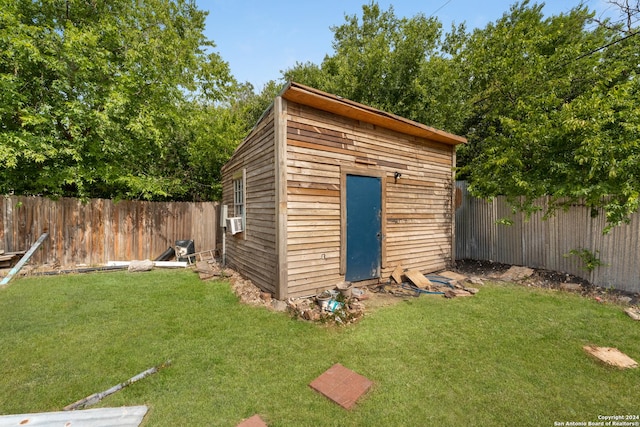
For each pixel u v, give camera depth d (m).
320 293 4.39
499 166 5.96
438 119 10.23
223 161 11.00
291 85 3.81
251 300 4.47
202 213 8.92
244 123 13.05
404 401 2.16
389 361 2.72
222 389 2.29
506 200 6.21
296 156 4.33
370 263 5.31
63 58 6.60
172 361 2.70
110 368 2.57
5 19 5.75
